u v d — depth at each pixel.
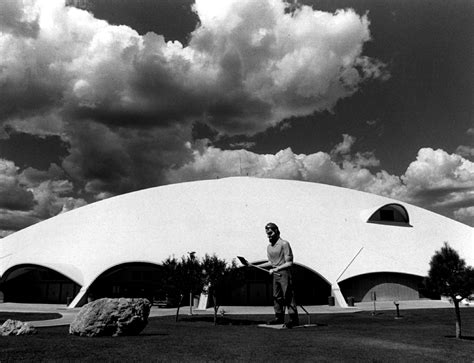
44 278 49.75
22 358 11.35
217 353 12.77
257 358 12.05
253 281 45.53
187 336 17.38
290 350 13.66
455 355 14.01
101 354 12.20
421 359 12.79
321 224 49.91
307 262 44.09
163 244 45.69
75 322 17.17
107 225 50.44
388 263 45.81
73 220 54.25
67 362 10.98
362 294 44.84
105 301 17.36
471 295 19.89
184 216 49.94
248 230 47.41
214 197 54.03
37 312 34.38
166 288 28.03
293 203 53.59
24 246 51.09
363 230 50.56
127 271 47.69
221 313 31.62
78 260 46.25
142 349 13.28
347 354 13.13
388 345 15.51
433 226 54.84
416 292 46.03
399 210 54.47
